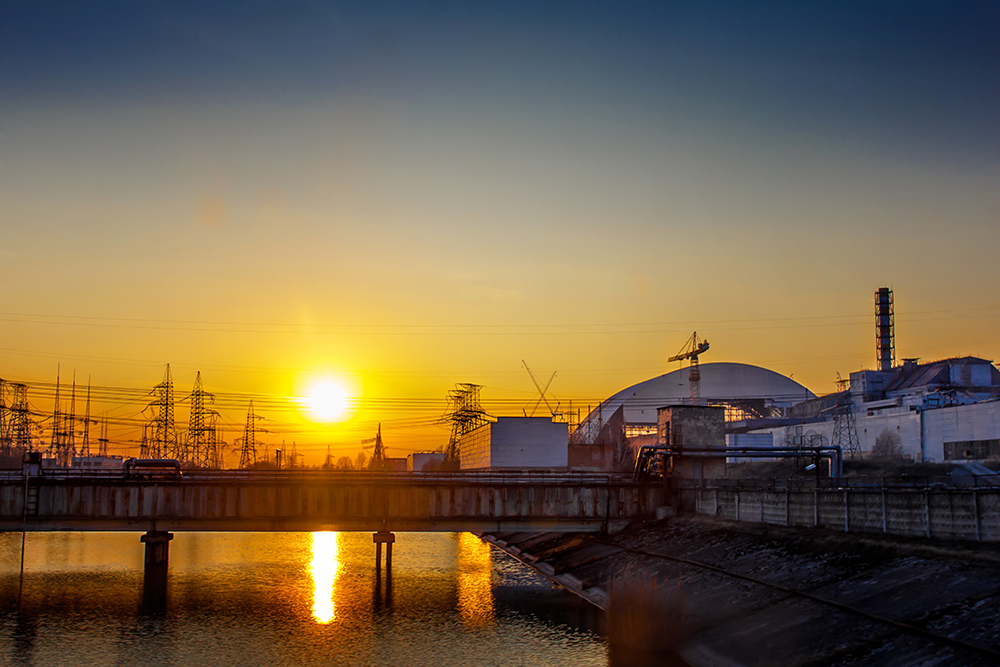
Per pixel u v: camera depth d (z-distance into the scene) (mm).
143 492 99062
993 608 47094
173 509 99375
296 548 142250
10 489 97188
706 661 57281
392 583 97875
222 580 100625
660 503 108875
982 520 57062
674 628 62438
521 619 75750
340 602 85062
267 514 100750
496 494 105375
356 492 103125
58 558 123438
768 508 86125
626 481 110938
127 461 107562
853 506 71438
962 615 47969
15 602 85188
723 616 64438
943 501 60781
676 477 110688
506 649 64625
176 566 114062
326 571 108688
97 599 87125
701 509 103125
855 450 182750
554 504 106688
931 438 164250
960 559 55500
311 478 103500
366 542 156875
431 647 65812
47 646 67062
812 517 77812
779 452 109500
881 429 180750
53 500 97750
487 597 87875
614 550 99938
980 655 43250
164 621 76250
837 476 108500
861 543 66562
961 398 192875
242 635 70500
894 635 49406
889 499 66875
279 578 102125
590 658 61500
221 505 100062
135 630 72562
